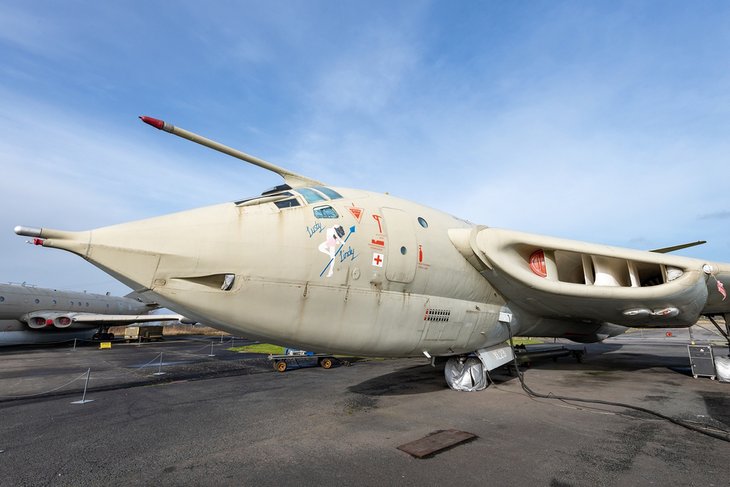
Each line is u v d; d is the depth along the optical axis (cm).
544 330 1094
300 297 560
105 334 3322
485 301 834
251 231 539
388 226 673
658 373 1094
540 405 686
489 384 913
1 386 995
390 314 652
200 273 498
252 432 547
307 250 568
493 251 744
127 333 3161
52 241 441
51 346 2692
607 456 428
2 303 2577
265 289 533
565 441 482
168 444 499
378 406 696
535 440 487
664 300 745
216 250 506
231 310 518
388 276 645
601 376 1045
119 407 727
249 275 523
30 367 1407
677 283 717
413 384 933
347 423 584
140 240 476
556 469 393
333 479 378
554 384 916
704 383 915
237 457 446
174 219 514
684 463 405
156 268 477
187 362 1536
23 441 521
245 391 874
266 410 680
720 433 509
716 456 425
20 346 2703
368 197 714
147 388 937
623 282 825
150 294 498
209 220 528
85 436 540
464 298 780
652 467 395
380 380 1005
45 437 538
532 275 760
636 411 634
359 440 498
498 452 445
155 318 3269
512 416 608
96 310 3453
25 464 435
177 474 400
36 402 786
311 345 606
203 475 396
